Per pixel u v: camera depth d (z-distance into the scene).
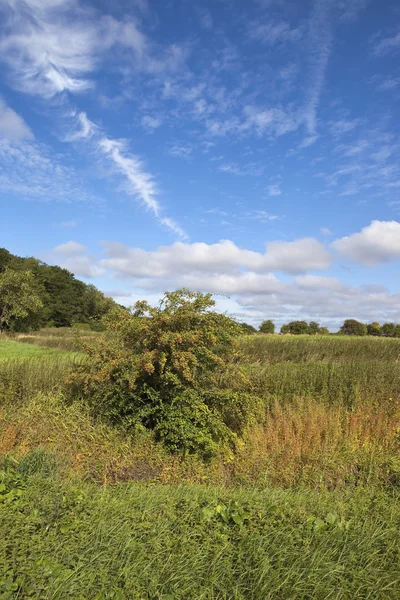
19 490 4.89
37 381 10.98
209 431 8.12
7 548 3.62
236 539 4.12
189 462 7.41
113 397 8.61
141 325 8.54
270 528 4.23
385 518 4.74
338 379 11.41
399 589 3.55
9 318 48.81
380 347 19.44
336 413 8.88
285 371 12.40
